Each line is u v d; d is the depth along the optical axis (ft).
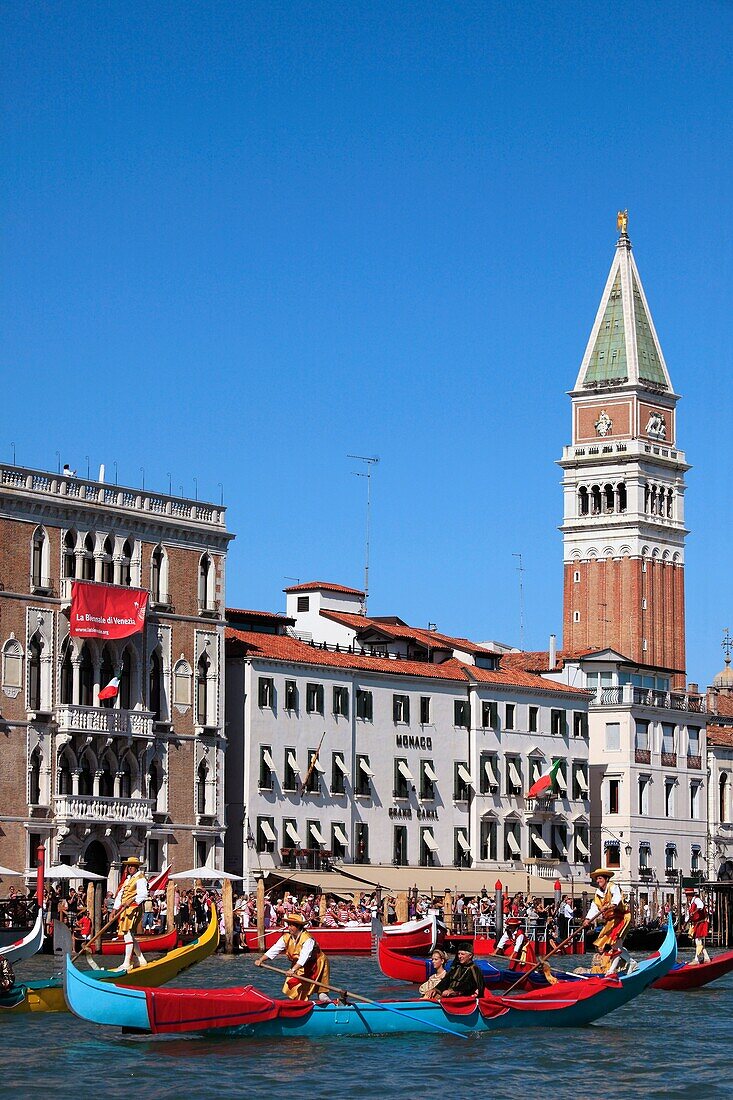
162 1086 168.25
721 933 414.62
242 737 398.42
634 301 648.38
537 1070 182.80
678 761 516.73
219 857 389.60
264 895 340.39
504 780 453.99
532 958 250.16
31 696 359.46
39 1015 205.98
